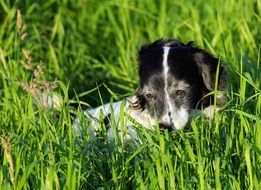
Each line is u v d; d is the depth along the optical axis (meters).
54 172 8.02
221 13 13.32
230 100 9.20
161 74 9.57
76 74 12.90
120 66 13.08
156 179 8.23
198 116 9.41
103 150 8.88
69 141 8.80
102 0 15.02
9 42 12.84
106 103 11.43
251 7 13.49
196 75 9.77
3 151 9.45
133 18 14.62
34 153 8.62
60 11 14.25
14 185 8.16
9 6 14.45
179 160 8.45
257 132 8.38
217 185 7.88
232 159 8.68
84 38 14.10
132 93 10.39
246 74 9.27
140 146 8.54
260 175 8.23
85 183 8.41
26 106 9.78
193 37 12.88
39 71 9.66
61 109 9.26
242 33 12.30
